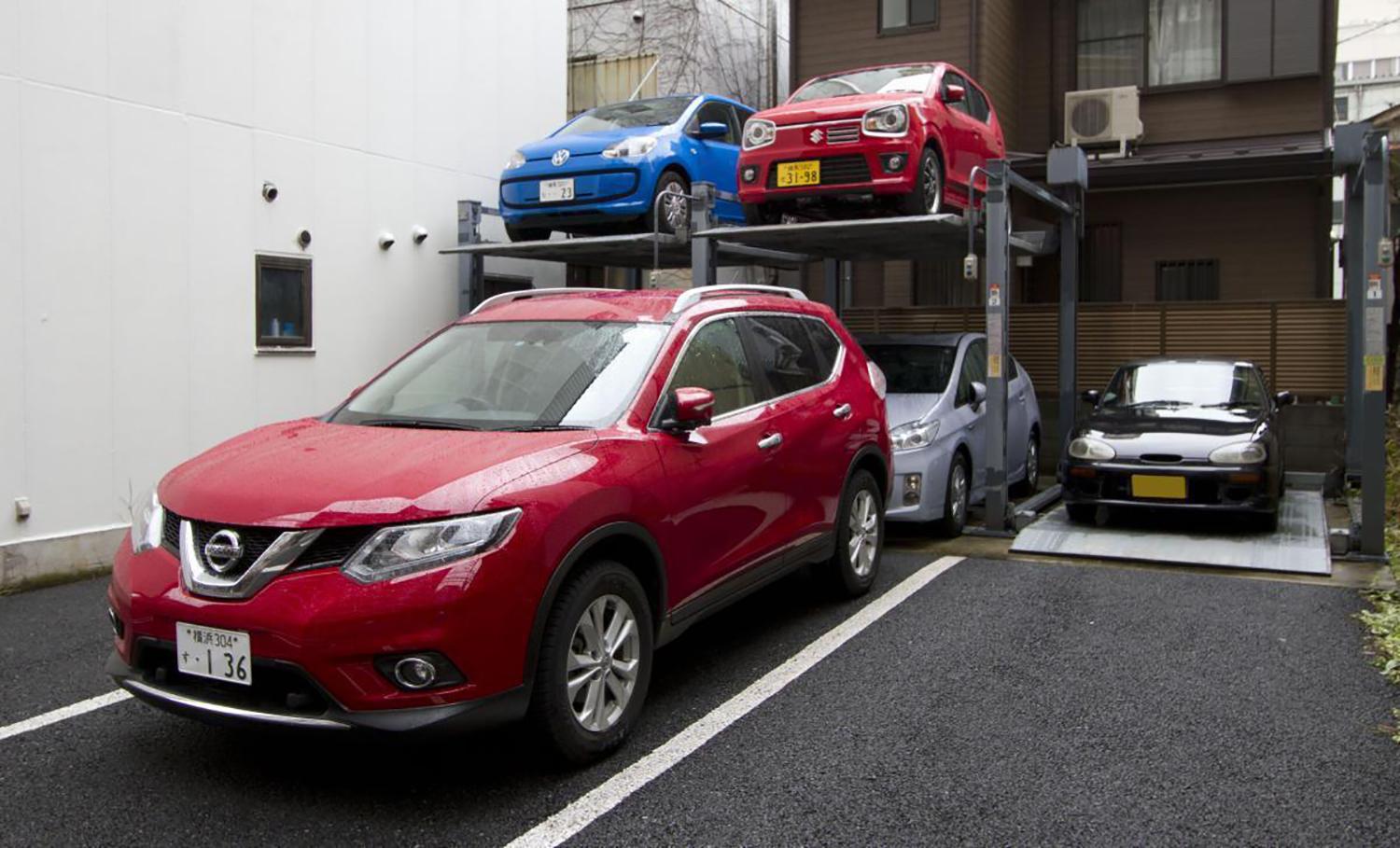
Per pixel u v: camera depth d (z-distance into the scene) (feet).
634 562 14.16
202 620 11.41
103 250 24.00
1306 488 36.22
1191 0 47.78
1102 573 23.57
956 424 27.99
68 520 23.44
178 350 25.70
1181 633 18.80
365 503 11.44
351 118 30.40
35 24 22.62
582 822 11.55
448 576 11.22
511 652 11.68
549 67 38.70
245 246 27.32
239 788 12.44
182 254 25.73
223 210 26.73
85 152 23.62
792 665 16.99
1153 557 24.53
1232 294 46.29
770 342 18.39
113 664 12.53
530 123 37.78
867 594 21.52
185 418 25.88
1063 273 33.91
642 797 12.19
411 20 32.45
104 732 14.26
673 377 15.20
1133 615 19.99
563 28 39.50
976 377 31.32
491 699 11.53
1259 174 43.32
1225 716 14.69
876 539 21.56
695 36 51.80
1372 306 24.08
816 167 28.63
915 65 32.63
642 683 13.76
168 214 25.40
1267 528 28.02
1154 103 48.34
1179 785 12.45
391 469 12.17
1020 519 28.81
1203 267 46.80
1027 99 51.44
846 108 28.32
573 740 12.57
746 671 16.74
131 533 13.15
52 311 23.06
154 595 11.76
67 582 23.22
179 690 11.78
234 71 26.96
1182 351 39.45
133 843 11.08
